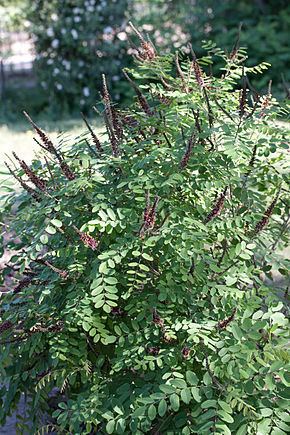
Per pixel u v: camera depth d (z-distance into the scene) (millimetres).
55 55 13914
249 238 3695
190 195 3645
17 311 3754
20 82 16141
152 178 3408
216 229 3537
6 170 5656
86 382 3750
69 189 3451
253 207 3857
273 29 14461
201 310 3500
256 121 3734
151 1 14953
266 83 13812
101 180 3527
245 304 3473
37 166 4051
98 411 3309
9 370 4121
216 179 3543
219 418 3215
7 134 11906
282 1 15273
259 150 3695
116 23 13875
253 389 3232
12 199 4074
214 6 14984
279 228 3979
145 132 3840
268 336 3453
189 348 3314
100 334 3459
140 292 3533
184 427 3283
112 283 3322
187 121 3699
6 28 15266
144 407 3180
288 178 3838
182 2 14953
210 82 3867
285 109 3879
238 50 4113
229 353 3236
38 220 3699
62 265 3666
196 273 3369
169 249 3439
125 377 3555
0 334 3838
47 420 4078
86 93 13766
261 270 3846
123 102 13680
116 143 3660
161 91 3719
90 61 13844
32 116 14109
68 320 3410
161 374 3357
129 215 3436
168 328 3389
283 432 3141
